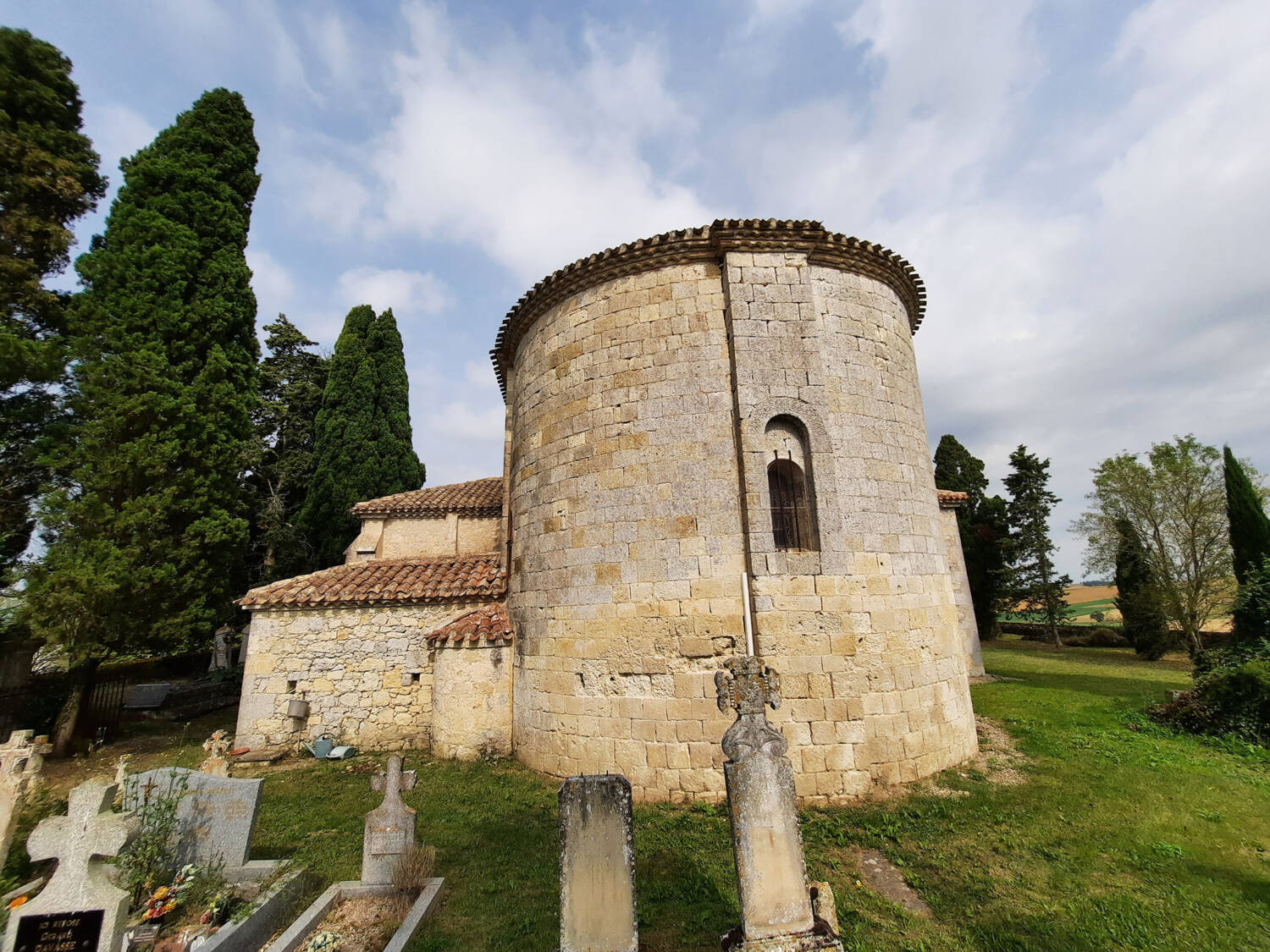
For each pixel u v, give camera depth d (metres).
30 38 13.73
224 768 7.75
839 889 6.14
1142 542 25.80
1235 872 6.27
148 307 13.85
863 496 9.38
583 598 9.62
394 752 11.50
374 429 26.38
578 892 4.84
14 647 12.66
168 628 12.42
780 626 8.55
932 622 9.65
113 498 12.55
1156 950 4.99
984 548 33.38
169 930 5.45
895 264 10.82
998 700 14.48
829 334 9.88
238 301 15.89
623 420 9.81
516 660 11.07
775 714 8.35
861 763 8.42
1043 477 34.25
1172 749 10.48
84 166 14.12
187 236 15.01
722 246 9.83
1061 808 7.84
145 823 5.96
